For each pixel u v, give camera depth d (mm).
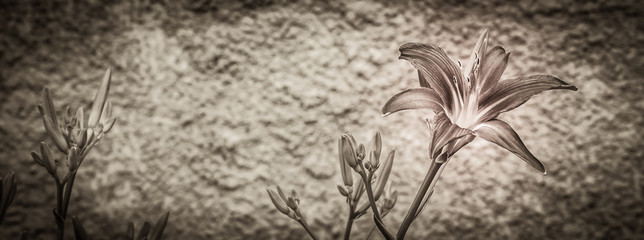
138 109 844
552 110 847
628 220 836
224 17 853
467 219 838
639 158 844
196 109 846
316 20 855
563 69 853
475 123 765
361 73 852
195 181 840
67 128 769
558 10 857
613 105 849
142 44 849
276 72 852
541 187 840
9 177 770
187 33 851
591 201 838
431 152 729
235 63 851
